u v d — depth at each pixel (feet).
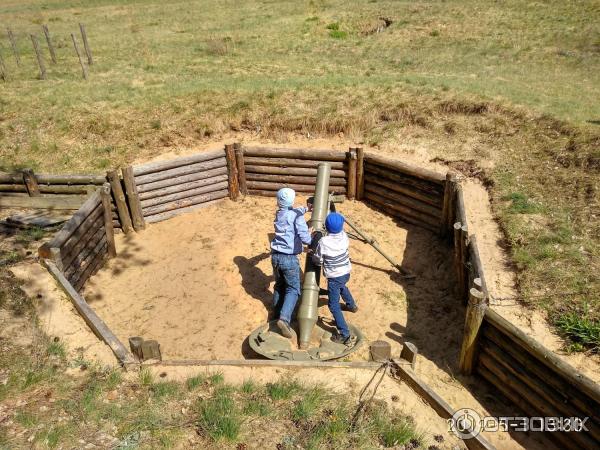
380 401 16.70
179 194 32.91
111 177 29.81
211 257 28.68
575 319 19.94
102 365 18.40
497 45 63.57
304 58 61.31
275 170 34.47
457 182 27.94
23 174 31.71
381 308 24.38
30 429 15.23
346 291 22.67
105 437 15.02
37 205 32.50
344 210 33.53
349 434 15.26
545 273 22.99
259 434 15.20
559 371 15.35
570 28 66.64
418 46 65.72
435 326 23.08
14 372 17.75
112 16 92.63
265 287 26.22
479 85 44.55
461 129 38.11
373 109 41.04
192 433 15.23
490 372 18.78
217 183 34.27
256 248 29.50
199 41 71.05
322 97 43.04
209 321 23.86
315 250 21.76
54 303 21.70
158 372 18.01
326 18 81.51
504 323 17.16
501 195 30.37
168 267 27.96
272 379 17.78
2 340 19.34
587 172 30.63
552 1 77.87
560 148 33.37
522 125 37.14
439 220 29.96
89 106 42.34
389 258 26.86
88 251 26.43
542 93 44.39
